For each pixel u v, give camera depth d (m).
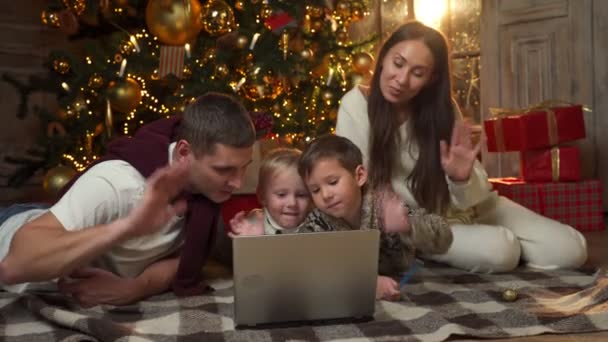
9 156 3.98
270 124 2.45
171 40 3.40
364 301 1.75
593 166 3.92
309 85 3.87
